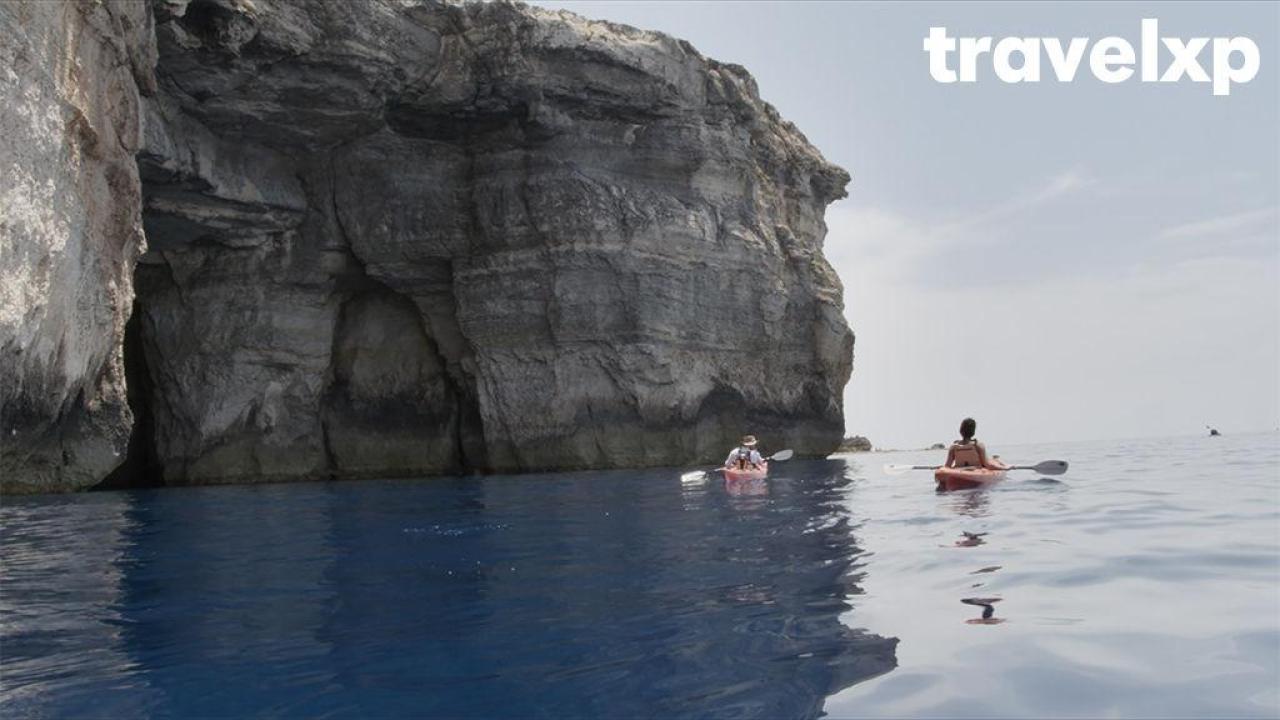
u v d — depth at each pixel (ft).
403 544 26.11
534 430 75.41
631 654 13.09
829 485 42.86
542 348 75.10
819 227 96.12
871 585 17.03
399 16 65.77
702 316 78.18
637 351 74.28
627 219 74.28
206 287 74.90
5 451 40.32
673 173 78.23
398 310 81.66
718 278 79.15
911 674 11.51
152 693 12.14
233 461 74.69
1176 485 33.55
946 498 32.96
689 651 13.10
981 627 13.51
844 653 12.60
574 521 30.86
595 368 74.90
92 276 45.39
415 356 81.56
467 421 80.69
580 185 73.67
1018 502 29.78
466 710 11.00
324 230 75.25
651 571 19.84
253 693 12.00
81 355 44.88
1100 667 11.32
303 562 23.02
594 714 10.68
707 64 81.10
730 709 10.65
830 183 96.07
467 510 36.94
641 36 75.00
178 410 75.05
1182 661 11.37
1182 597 14.62
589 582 18.76
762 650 12.98
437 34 68.64
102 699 11.94
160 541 28.35
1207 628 12.72
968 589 16.16
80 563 23.72
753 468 53.62
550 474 68.69
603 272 74.02
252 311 74.69
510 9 69.10
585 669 12.47
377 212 75.31
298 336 76.38
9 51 36.29
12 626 16.21
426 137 74.54
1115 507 26.89
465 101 70.90
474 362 77.71
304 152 72.33
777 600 16.20
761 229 83.35
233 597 18.49
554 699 11.28
